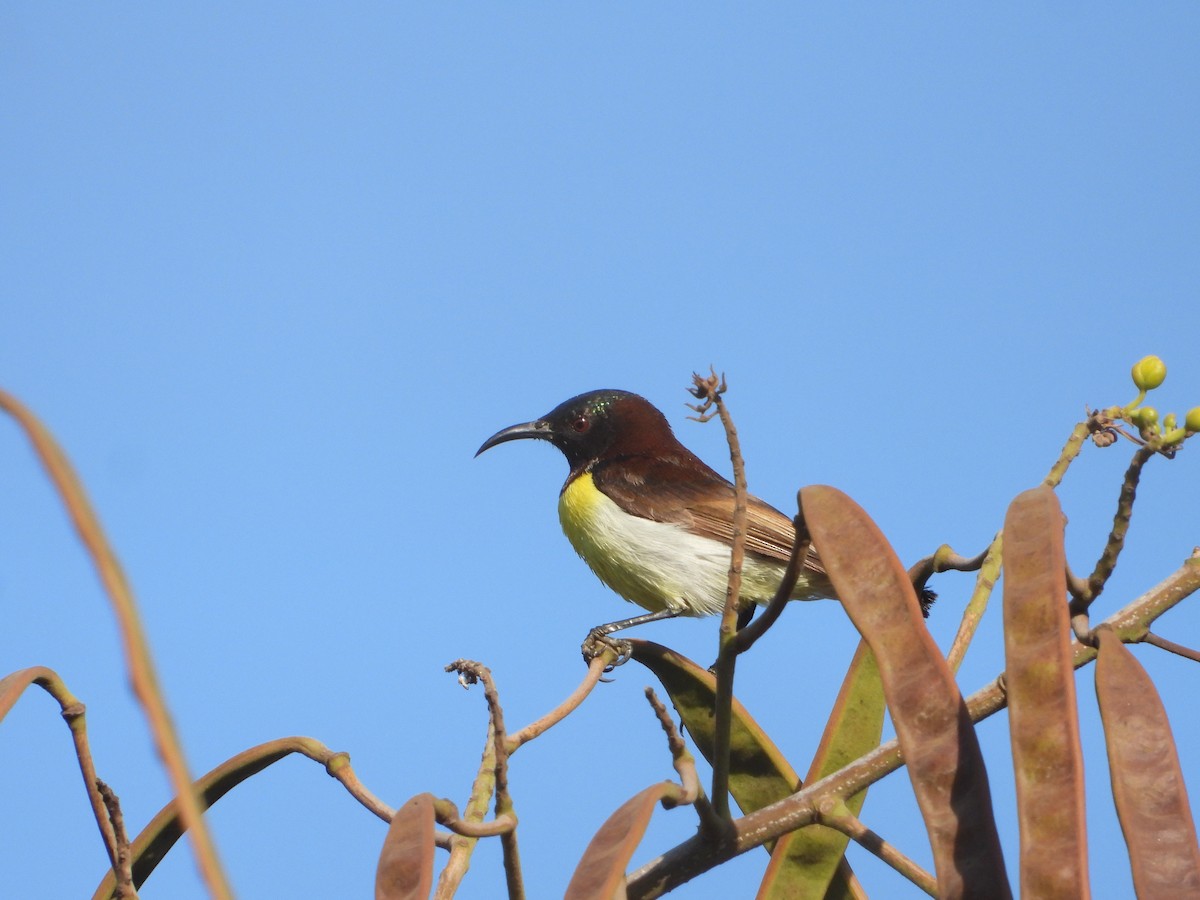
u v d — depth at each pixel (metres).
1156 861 3.53
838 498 4.30
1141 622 4.88
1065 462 4.94
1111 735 3.84
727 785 4.71
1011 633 3.71
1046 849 3.35
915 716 3.84
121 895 4.15
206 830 1.53
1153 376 4.73
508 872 4.03
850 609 4.04
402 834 3.81
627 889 4.67
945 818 3.68
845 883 5.64
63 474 1.48
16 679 3.91
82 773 4.18
